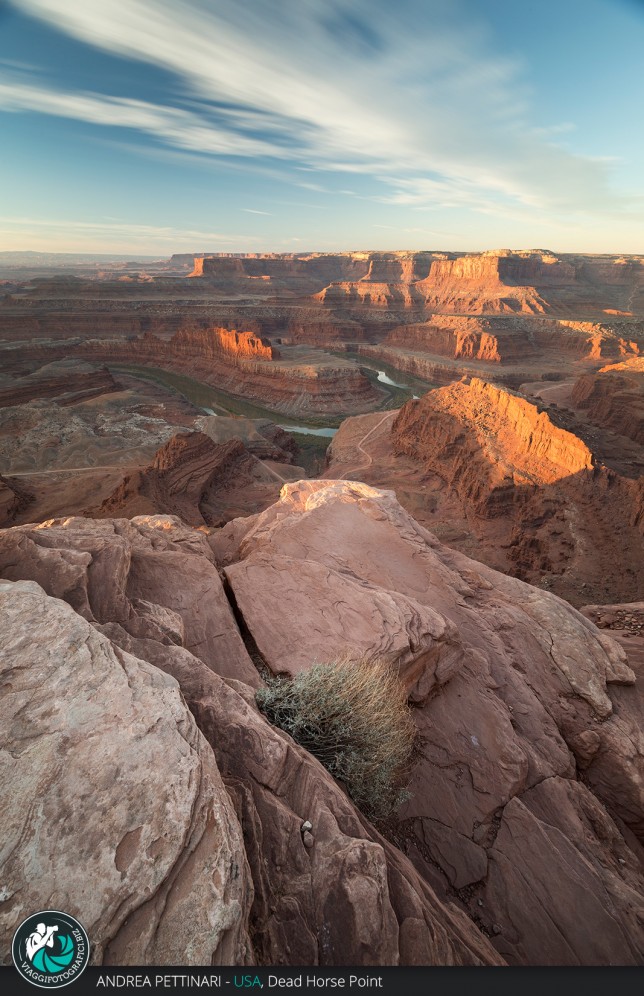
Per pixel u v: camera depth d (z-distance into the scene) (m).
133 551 8.02
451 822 5.88
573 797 6.61
